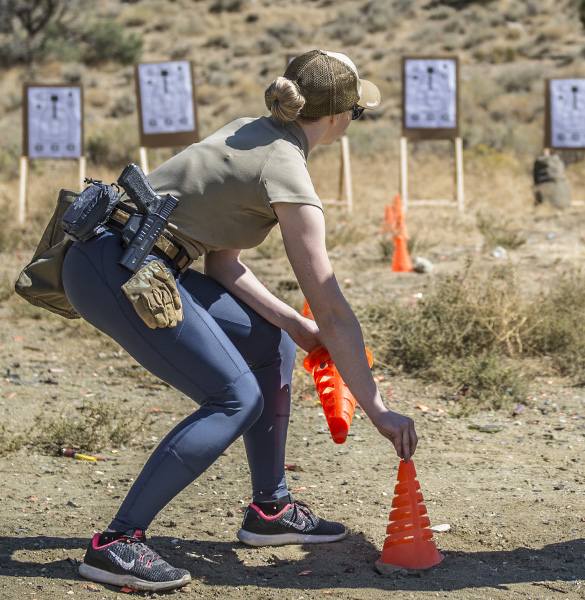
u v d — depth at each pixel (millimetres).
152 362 3400
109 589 3422
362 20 46906
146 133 16609
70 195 3541
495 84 35906
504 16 45125
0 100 35125
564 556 3783
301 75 3396
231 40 45562
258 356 3723
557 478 4801
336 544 3924
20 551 3779
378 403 3379
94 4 45875
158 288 3266
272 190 3266
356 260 11500
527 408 6066
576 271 10320
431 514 4262
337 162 22172
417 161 22250
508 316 7242
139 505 3402
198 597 3383
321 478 4801
